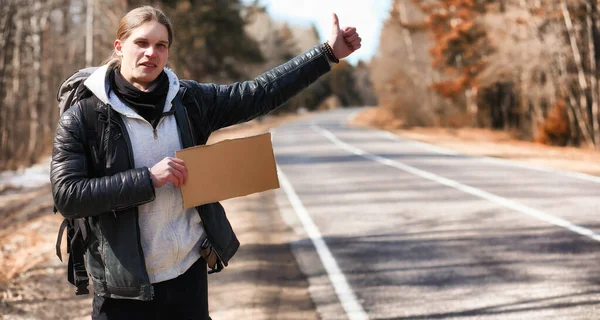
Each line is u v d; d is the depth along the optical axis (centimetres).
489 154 1973
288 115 7894
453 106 4484
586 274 579
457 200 1020
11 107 2136
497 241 724
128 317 236
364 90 12381
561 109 3181
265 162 248
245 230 842
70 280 250
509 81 3816
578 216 841
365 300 538
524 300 516
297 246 750
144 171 221
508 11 3134
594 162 1662
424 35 4469
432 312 499
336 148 2348
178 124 244
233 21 3975
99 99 234
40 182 1556
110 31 2542
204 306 250
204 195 237
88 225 236
